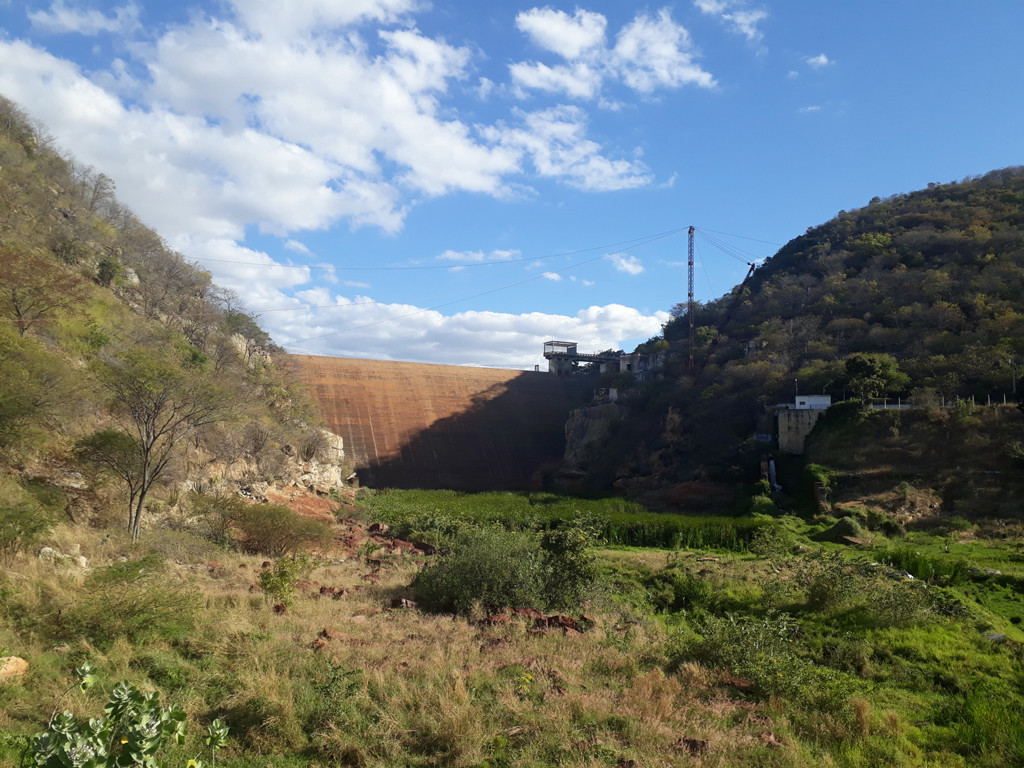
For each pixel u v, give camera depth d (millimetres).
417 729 10984
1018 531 40562
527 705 12195
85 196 56688
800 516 50812
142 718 5789
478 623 18750
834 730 12461
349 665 13719
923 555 30328
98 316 41625
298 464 53062
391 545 35344
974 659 17125
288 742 10430
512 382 101938
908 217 106875
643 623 21094
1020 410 52125
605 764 9922
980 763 11508
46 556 18828
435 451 85625
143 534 26078
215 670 12812
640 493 69438
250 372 59875
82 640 12891
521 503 60969
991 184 116062
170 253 61344
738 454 64688
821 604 22516
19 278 33875
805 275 101438
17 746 8711
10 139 51625
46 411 27375
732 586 27141
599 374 103812
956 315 72000
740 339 93188
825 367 70750
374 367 92312
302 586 22031
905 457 52781
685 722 12219
